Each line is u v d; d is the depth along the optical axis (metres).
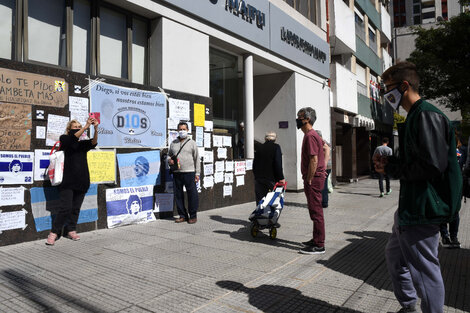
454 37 19.86
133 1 6.68
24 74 5.14
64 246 5.00
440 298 2.20
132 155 6.59
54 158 5.03
